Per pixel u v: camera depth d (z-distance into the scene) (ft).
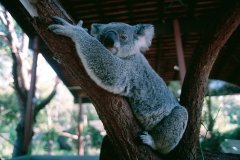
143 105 9.02
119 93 8.09
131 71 8.93
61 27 6.72
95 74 7.49
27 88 30.37
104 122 7.82
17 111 45.19
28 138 22.38
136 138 8.00
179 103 10.37
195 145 9.60
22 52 30.37
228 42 24.93
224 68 31.89
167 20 22.27
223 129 26.84
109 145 9.29
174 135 9.05
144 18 22.20
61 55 7.03
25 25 22.29
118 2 20.13
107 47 9.02
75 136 51.47
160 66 32.83
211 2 20.03
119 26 9.72
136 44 9.83
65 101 63.62
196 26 21.79
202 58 9.46
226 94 34.42
